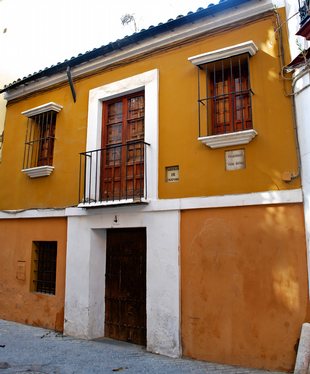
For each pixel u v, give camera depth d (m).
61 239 7.41
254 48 5.47
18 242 8.20
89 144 7.25
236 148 5.49
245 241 5.21
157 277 5.88
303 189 4.83
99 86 7.40
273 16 5.51
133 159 6.76
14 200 8.48
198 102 5.93
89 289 6.70
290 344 4.67
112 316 6.78
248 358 4.93
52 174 7.84
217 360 5.16
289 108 5.15
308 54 4.87
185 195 5.85
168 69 6.46
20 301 7.84
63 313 7.03
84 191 6.94
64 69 7.92
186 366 5.04
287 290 4.80
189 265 5.63
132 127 6.91
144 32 6.55
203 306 5.40
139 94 6.92
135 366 5.09
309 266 4.64
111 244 7.04
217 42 5.98
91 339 6.55
